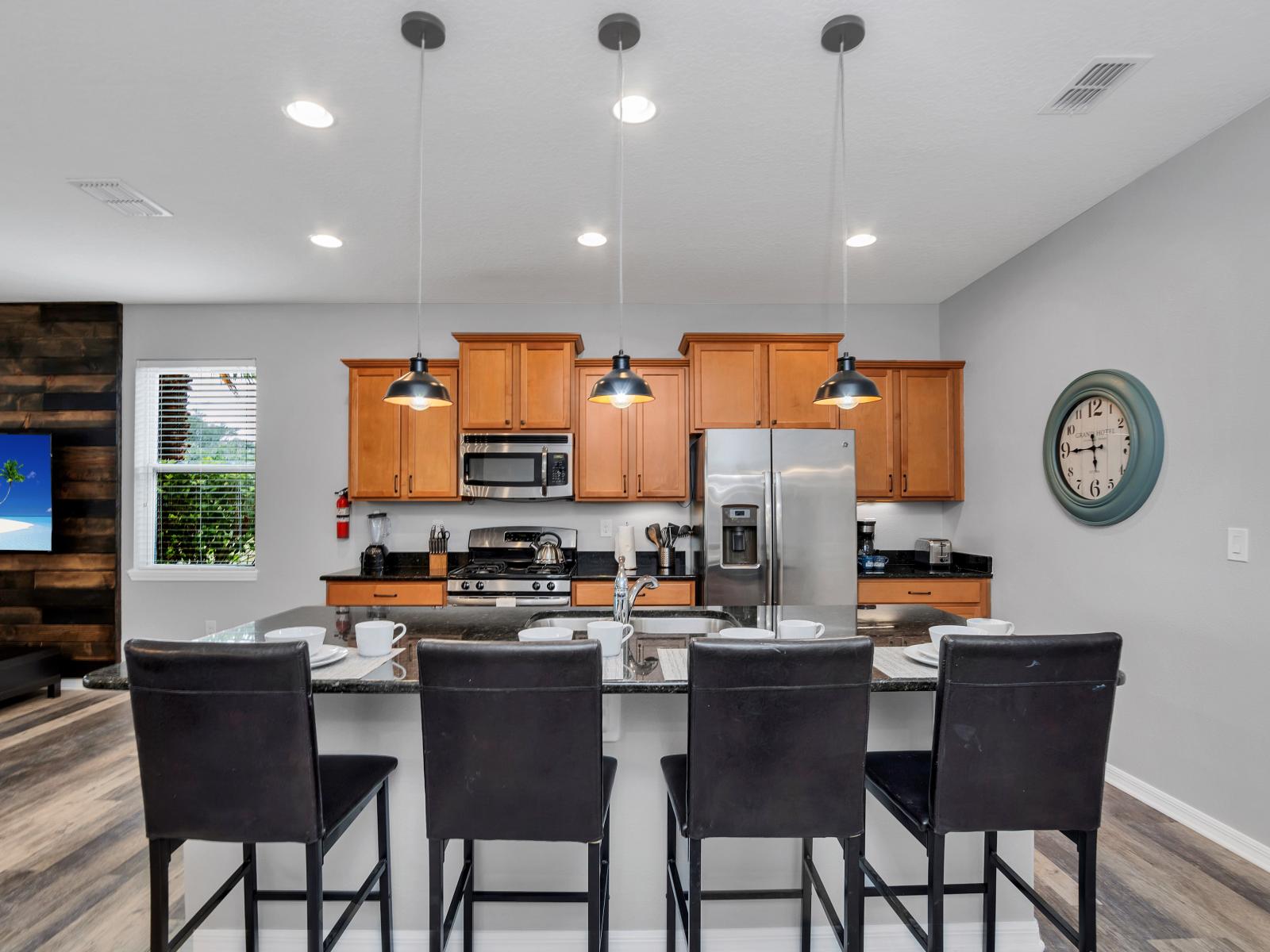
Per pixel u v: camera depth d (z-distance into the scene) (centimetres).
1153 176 266
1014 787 142
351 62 197
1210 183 242
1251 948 186
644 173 266
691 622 240
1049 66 201
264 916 185
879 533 451
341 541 443
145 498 446
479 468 407
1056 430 321
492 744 139
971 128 235
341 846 185
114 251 347
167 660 137
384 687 155
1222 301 238
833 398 230
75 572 439
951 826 142
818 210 301
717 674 136
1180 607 256
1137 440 270
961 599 388
